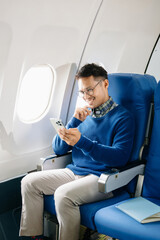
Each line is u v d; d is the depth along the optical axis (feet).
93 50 7.95
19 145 7.52
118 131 6.15
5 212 7.54
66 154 7.17
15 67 6.28
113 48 8.64
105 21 7.60
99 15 7.27
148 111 6.37
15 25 5.71
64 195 5.59
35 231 6.18
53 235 6.40
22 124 7.36
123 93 6.53
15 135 7.31
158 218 5.07
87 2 6.73
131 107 6.46
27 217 6.19
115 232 5.02
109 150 5.82
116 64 9.09
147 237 4.67
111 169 5.82
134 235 4.79
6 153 7.29
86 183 5.91
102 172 6.15
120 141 6.04
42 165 6.64
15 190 7.70
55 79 7.54
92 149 5.75
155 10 9.14
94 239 6.57
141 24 8.96
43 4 5.91
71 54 7.38
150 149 6.23
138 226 4.84
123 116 6.18
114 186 5.67
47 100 7.84
